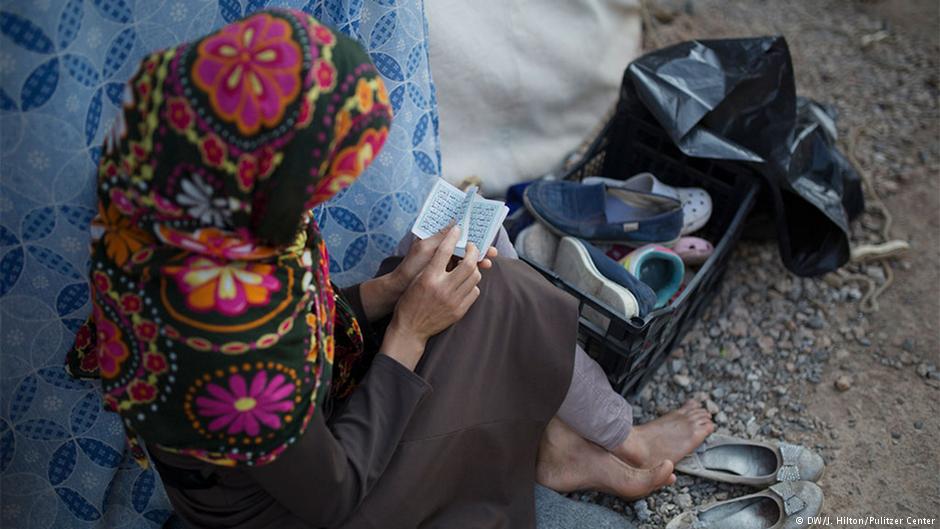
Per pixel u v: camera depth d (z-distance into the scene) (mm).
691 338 2215
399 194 1781
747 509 1796
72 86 1228
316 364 1129
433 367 1381
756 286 2330
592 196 1997
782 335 2213
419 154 1803
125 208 1005
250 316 1020
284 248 1054
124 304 1029
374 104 1000
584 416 1722
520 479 1571
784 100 2104
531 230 1993
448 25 2135
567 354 1496
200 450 1074
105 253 1055
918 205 2535
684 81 2078
